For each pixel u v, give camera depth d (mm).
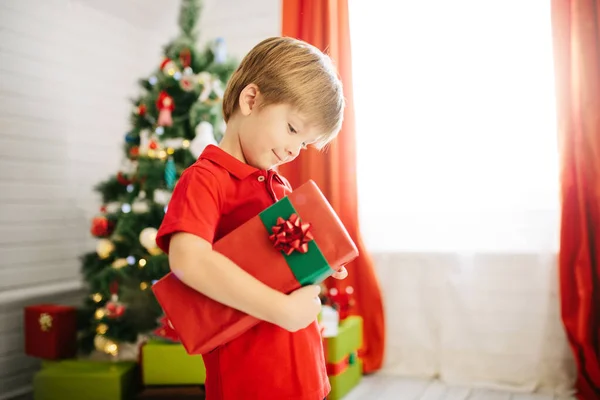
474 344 2430
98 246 2199
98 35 2789
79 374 2049
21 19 2385
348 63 2531
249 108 913
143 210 2162
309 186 885
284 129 896
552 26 2227
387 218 2562
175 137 2271
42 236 2479
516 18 2369
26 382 2393
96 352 2309
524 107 2346
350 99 2523
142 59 3064
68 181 2615
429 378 2482
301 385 913
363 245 2520
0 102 2289
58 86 2564
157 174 2156
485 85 2404
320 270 837
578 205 2193
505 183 2377
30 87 2424
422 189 2508
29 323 2223
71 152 2633
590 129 2143
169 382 2035
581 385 2199
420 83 2510
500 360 2387
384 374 2543
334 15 2547
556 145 2289
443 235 2480
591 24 2150
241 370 887
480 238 2420
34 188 2443
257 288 790
